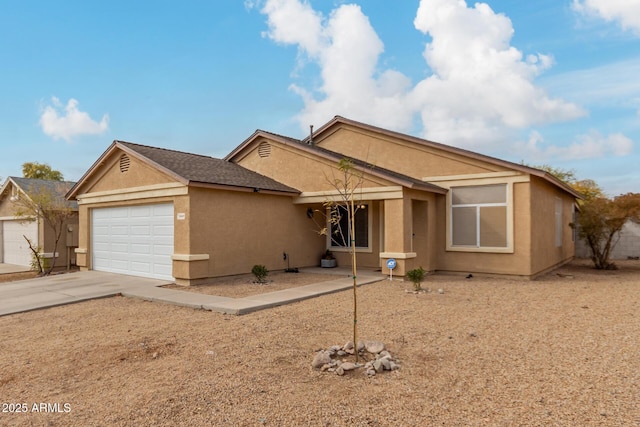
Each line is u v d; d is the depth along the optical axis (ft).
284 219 47.52
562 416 12.45
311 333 22.07
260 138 52.65
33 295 33.76
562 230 59.06
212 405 13.53
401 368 16.75
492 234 43.65
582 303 29.73
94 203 48.88
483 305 29.09
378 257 49.26
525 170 41.04
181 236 37.96
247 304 28.32
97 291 35.01
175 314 27.25
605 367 16.49
